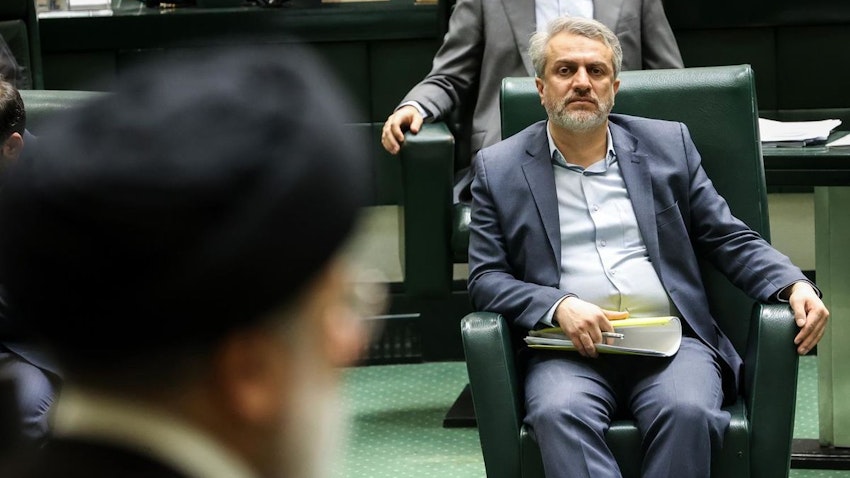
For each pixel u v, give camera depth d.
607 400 7.92
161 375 1.32
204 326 1.31
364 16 14.02
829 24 13.17
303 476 1.44
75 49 14.12
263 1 14.27
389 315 13.64
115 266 1.26
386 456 10.93
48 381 5.88
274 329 1.36
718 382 7.95
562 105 8.65
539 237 8.69
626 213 8.70
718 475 7.69
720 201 8.67
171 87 1.31
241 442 1.39
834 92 13.34
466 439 11.34
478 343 7.95
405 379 13.19
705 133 9.05
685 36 13.31
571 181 8.80
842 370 10.45
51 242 1.25
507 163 8.93
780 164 9.57
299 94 1.34
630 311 8.53
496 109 11.78
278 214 1.31
